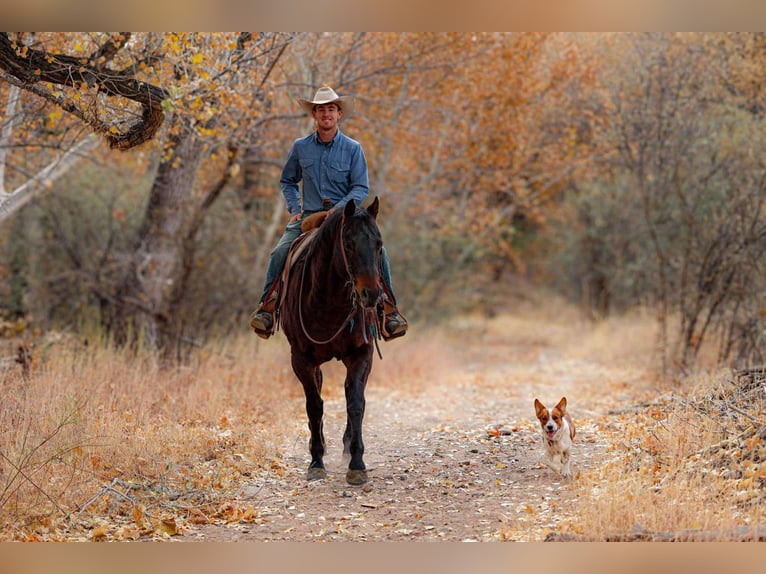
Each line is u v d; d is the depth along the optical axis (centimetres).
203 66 1107
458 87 1756
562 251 3005
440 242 2275
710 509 685
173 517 750
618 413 1164
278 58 1295
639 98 1641
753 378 1052
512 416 1225
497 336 2759
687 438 859
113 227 1886
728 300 1499
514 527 709
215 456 935
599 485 782
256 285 1794
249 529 735
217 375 1330
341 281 808
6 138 1188
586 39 1858
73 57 938
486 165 1961
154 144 1392
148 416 1023
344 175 891
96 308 1758
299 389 1398
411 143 1820
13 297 1864
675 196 1647
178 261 1603
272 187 1848
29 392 982
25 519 718
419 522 744
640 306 2264
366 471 897
